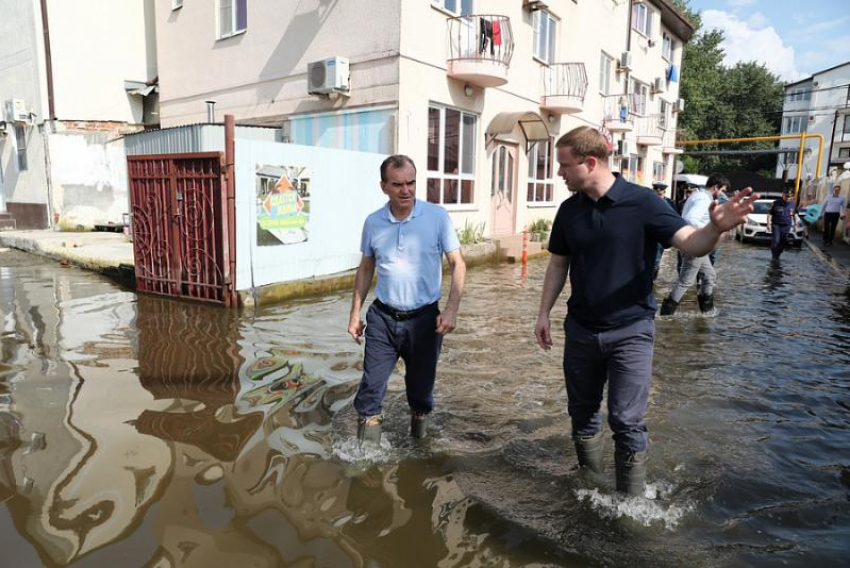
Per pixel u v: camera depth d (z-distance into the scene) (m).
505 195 14.91
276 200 7.88
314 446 3.62
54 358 5.25
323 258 8.75
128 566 2.44
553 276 3.34
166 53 15.30
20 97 16.38
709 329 6.88
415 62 10.99
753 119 50.16
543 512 2.97
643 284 2.95
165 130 11.14
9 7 16.03
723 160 51.88
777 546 2.72
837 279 11.07
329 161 8.66
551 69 15.98
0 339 5.85
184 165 7.53
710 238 2.62
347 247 9.20
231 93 13.78
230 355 5.40
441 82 11.78
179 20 14.76
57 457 3.38
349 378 4.85
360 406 3.57
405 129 10.89
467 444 3.72
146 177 7.93
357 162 9.20
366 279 3.68
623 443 3.03
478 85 12.85
